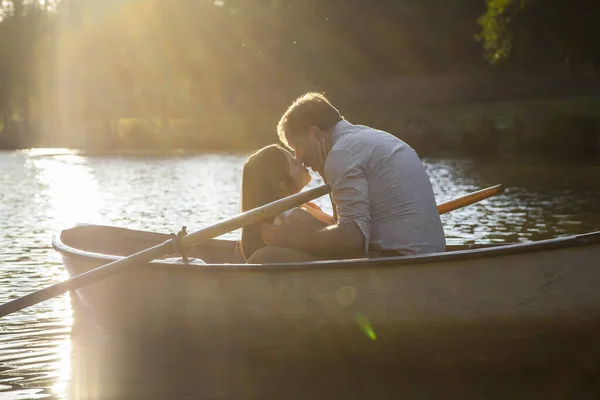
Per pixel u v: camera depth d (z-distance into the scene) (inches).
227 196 705.6
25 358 221.8
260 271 207.3
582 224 473.4
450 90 2261.3
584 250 188.5
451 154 1422.2
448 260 194.1
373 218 208.8
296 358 214.4
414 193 208.4
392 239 207.0
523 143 1467.8
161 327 226.1
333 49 2226.9
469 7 2249.0
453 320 197.8
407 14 2240.4
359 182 204.4
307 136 213.5
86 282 215.9
